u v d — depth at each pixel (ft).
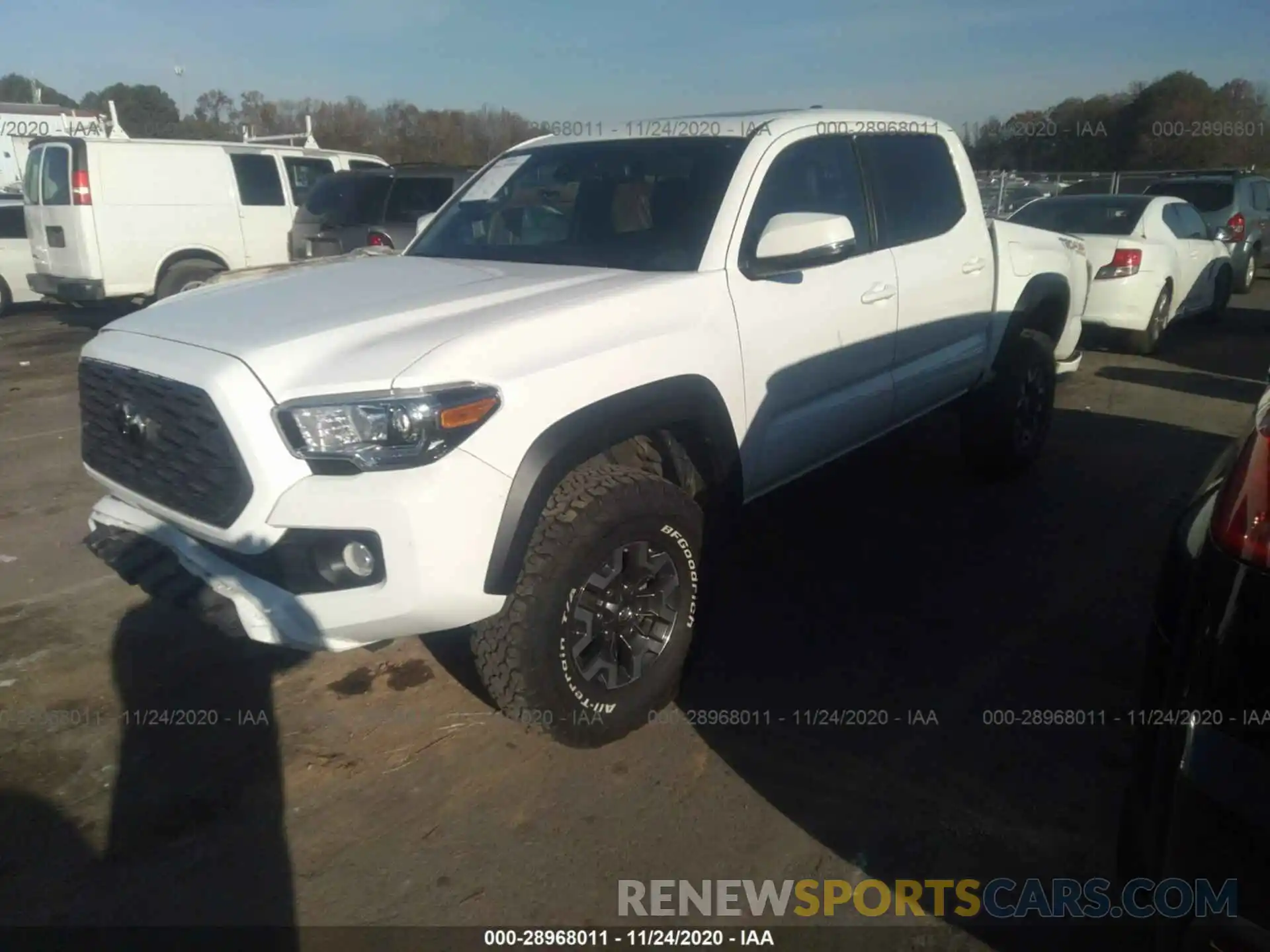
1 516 18.04
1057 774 10.30
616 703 10.44
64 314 46.03
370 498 8.58
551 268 12.19
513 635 9.53
